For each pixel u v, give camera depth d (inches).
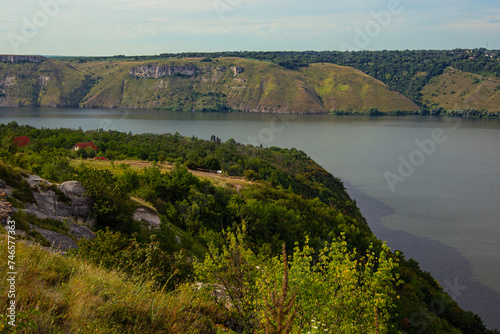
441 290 1856.5
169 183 1531.7
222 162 3248.0
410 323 1240.2
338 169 5954.7
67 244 560.7
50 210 685.9
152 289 313.3
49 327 187.8
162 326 243.0
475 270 2684.5
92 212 784.9
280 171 3248.0
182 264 398.0
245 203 1835.6
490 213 3961.6
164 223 988.6
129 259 387.2
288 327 146.4
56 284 248.2
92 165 2073.1
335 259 368.2
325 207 2576.3
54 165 1075.3
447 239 3235.7
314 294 320.8
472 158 7283.5
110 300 244.5
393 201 4330.7
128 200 877.2
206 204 1492.4
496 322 2075.5
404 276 1640.0
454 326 1534.2
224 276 329.1
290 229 1660.9
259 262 350.6
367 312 332.5
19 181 677.3
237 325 310.7
